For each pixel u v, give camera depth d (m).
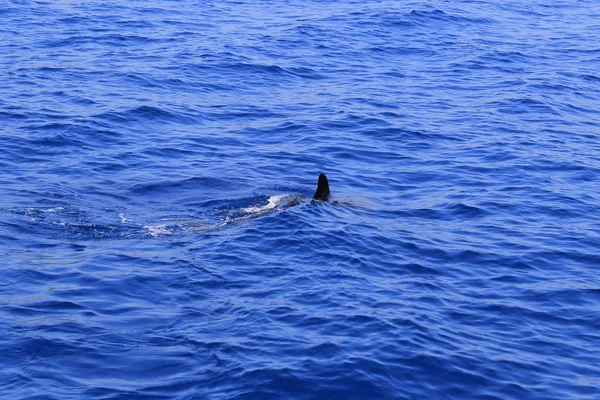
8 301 14.52
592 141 26.19
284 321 13.95
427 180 22.58
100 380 12.10
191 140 25.30
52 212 19.34
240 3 48.88
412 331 13.70
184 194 21.08
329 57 36.34
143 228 18.59
